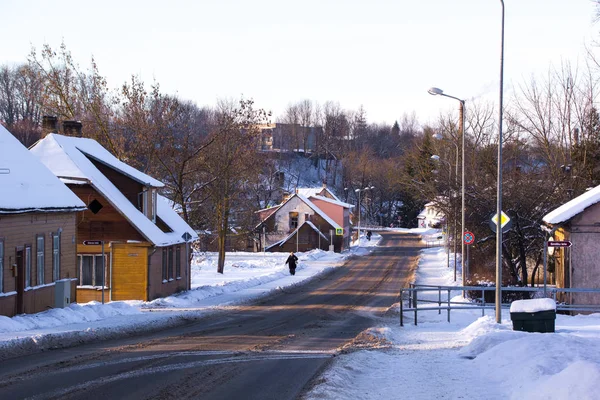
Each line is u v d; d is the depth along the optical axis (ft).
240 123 177.06
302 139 555.69
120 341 58.95
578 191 144.97
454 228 166.50
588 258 89.45
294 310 99.45
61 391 34.96
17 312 77.61
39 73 172.96
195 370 42.98
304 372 42.96
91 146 132.46
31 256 81.71
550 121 177.68
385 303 112.37
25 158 91.76
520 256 137.90
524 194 136.67
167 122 176.76
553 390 30.17
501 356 43.21
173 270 134.00
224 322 80.79
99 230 120.37
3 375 39.55
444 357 48.75
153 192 134.21
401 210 499.51
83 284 120.78
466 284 128.88
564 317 78.43
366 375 41.73
